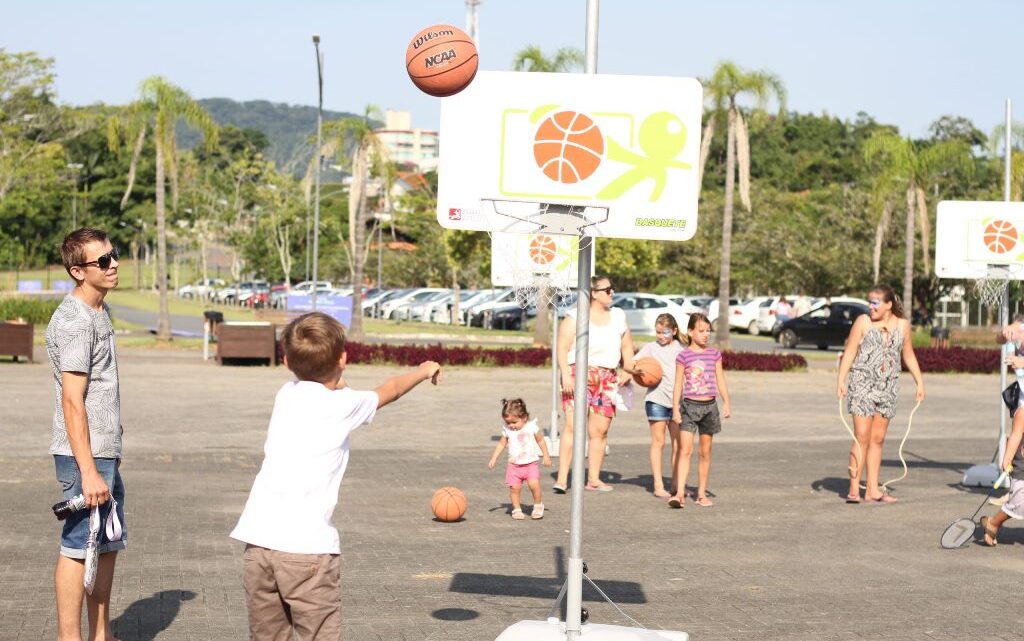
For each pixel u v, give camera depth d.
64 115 74.44
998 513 9.27
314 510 4.65
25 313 47.00
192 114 36.19
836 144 140.12
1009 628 6.78
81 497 5.46
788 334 44.59
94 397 5.65
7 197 76.62
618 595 7.43
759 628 6.68
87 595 5.79
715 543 9.23
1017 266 13.01
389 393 4.87
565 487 11.73
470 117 6.03
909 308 40.56
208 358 30.55
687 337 11.48
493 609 6.98
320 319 4.82
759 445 16.23
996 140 38.91
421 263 81.50
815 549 9.05
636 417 19.72
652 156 5.99
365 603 7.09
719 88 35.22
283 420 4.73
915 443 16.78
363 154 39.41
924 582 7.97
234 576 7.73
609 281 11.62
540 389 24.30
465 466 13.60
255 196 84.00
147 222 119.31
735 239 66.44
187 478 12.27
